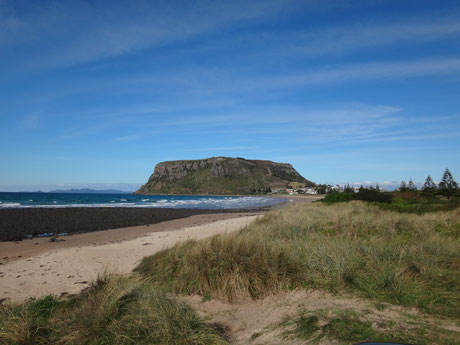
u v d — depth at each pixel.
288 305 4.43
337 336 3.16
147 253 10.73
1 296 6.34
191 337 3.49
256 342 3.53
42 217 26.00
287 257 5.78
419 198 26.45
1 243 13.75
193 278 5.93
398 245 6.61
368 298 4.15
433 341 2.81
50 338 3.72
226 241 6.82
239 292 5.15
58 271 8.45
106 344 3.52
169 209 40.47
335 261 5.16
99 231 18.02
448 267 5.08
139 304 4.30
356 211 14.78
